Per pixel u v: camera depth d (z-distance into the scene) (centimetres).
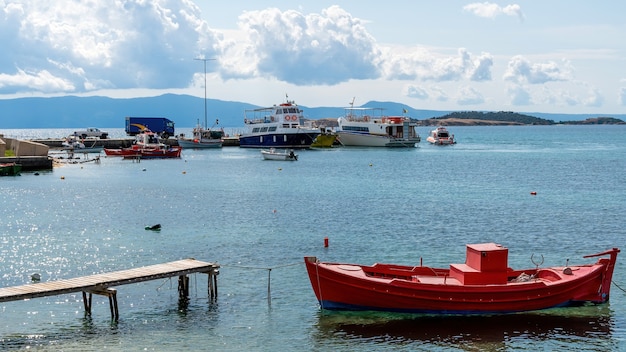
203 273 4059
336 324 3344
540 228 6019
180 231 5834
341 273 3412
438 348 3047
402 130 19912
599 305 3603
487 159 16075
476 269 3456
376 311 3444
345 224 6216
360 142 19675
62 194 8738
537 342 3112
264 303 3675
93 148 19375
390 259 4716
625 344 3092
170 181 10662
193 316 3472
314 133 19175
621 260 4672
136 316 3469
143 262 4600
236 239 5450
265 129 19562
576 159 16162
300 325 3331
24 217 6675
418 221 6394
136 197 8438
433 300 3388
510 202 7900
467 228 6006
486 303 3403
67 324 3347
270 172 12438
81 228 5994
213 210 7206
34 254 4869
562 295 3484
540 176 11519
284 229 5938
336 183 10275
